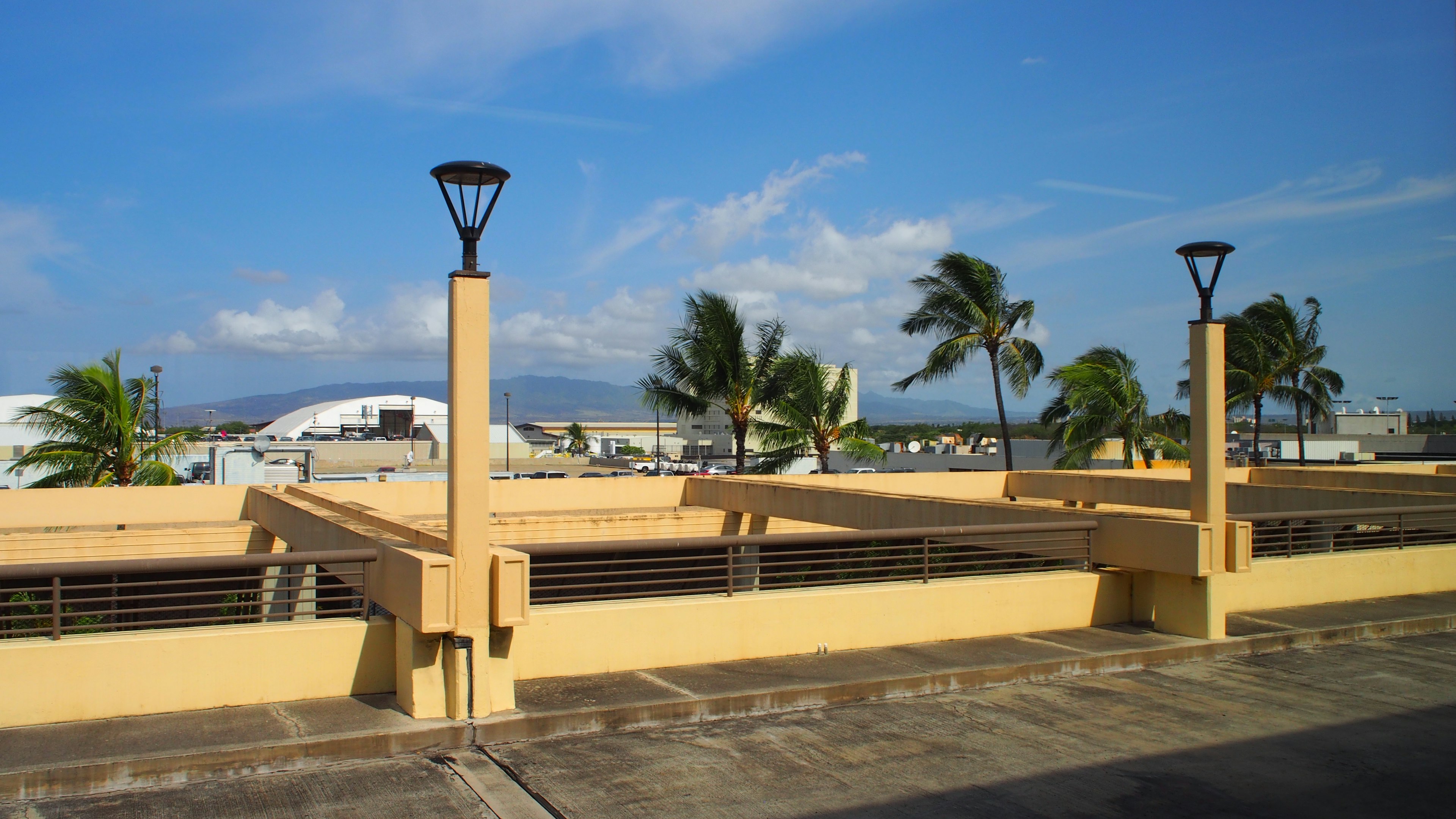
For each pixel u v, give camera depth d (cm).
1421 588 1226
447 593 652
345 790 573
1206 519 931
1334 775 621
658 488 1952
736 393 2828
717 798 570
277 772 599
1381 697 803
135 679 651
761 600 855
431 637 668
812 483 1945
